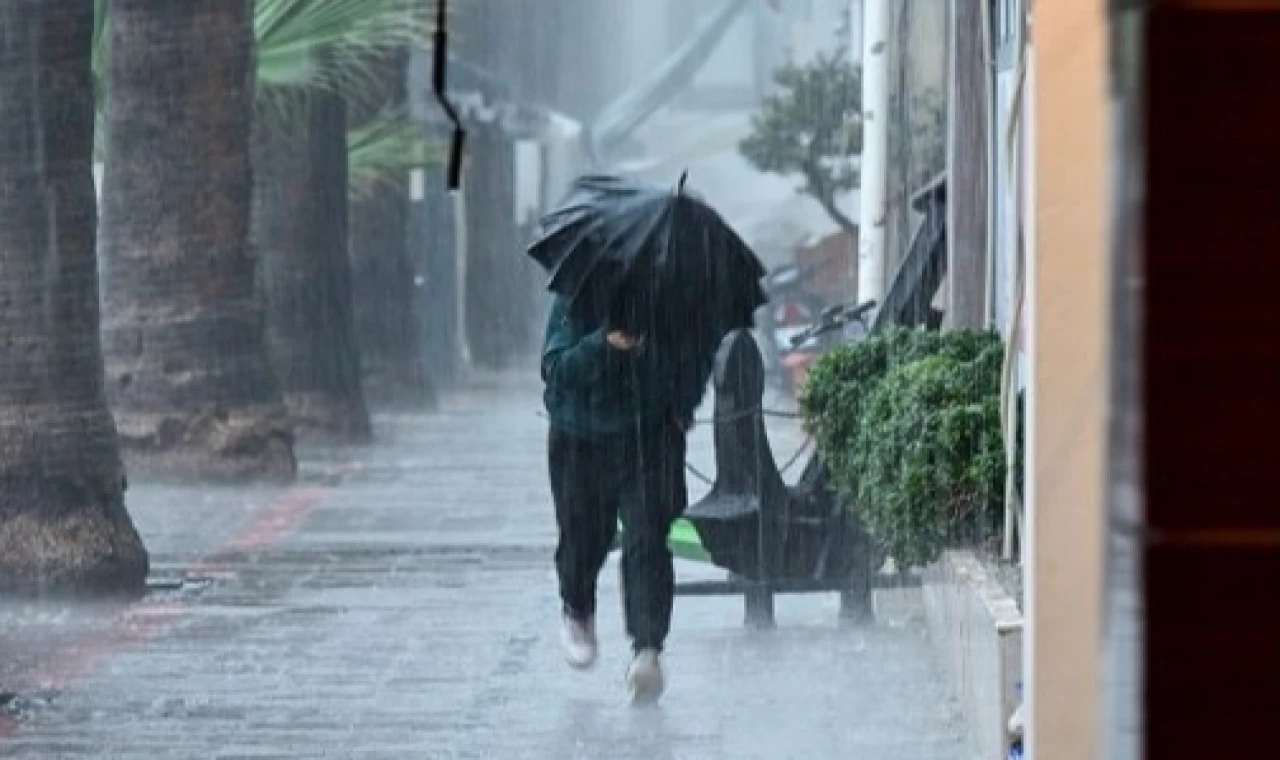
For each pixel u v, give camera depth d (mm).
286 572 42438
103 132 54406
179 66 52312
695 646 30906
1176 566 5551
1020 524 23422
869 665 28953
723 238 27234
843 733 25859
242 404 54281
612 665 30266
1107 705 5766
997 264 28078
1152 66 5535
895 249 38906
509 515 50562
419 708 29312
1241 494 5527
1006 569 23922
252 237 54062
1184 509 5547
